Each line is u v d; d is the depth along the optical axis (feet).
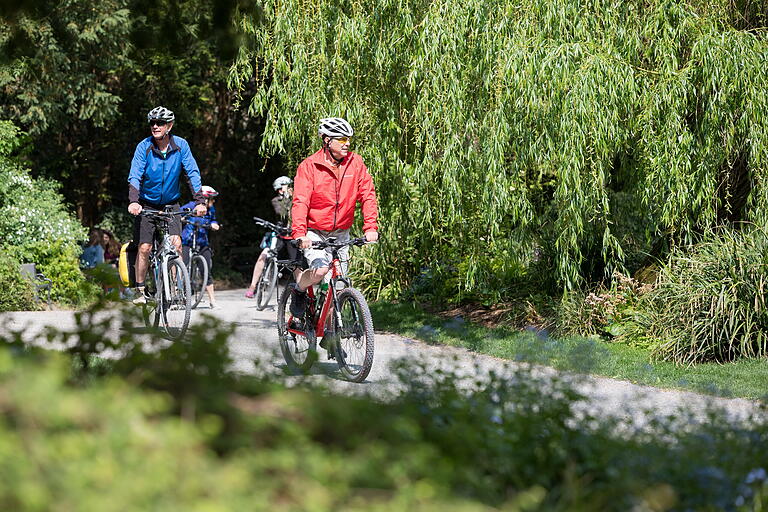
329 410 19.76
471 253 81.35
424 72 72.90
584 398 29.04
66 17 127.85
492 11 72.54
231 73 80.94
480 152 73.72
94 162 168.66
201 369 22.61
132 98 163.84
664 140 73.05
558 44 71.87
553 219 85.61
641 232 85.05
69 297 106.63
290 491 16.81
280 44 76.48
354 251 103.45
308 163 55.16
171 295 62.85
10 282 96.53
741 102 73.46
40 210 114.21
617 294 76.89
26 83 132.36
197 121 165.27
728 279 69.05
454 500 18.02
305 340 55.62
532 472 22.25
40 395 15.20
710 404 32.42
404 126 77.51
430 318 86.48
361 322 50.78
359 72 75.82
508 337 75.15
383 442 19.66
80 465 14.55
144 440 15.64
